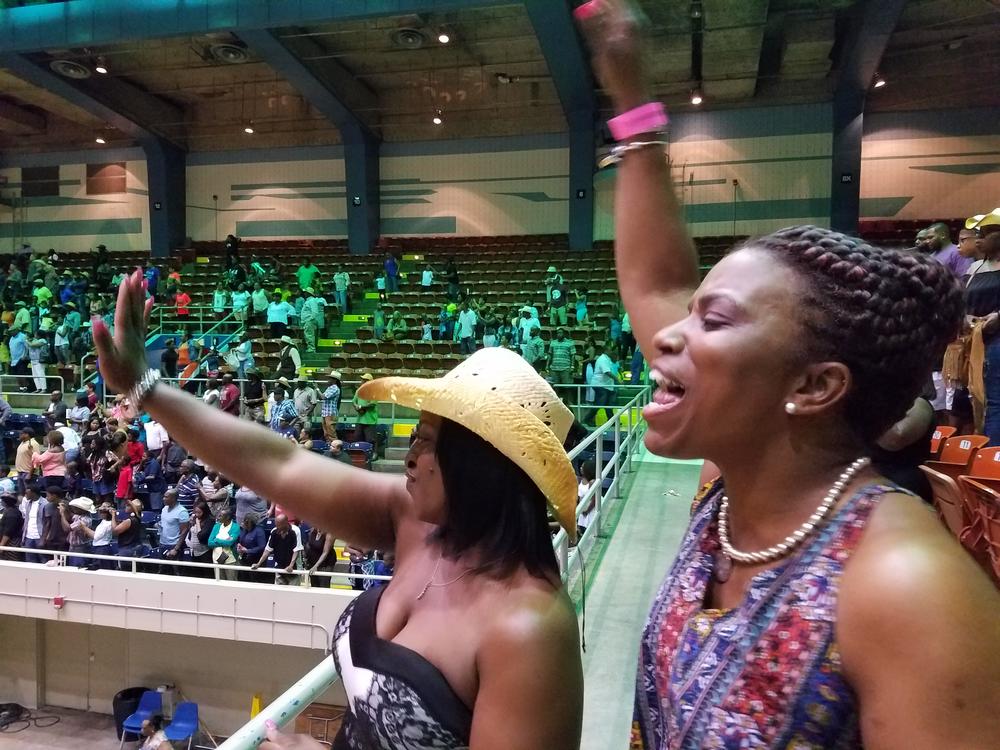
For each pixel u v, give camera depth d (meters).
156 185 20.12
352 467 1.23
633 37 0.99
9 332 14.85
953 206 16.55
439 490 0.99
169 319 16.81
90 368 13.93
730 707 0.55
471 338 13.36
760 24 12.67
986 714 0.42
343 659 0.97
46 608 8.13
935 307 0.58
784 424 0.60
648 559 4.41
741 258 0.64
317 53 15.76
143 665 9.02
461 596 0.91
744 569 0.62
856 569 0.51
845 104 16.30
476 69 17.44
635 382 11.57
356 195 19.14
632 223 0.97
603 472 5.70
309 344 14.52
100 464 9.51
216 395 9.90
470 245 19.17
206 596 7.64
